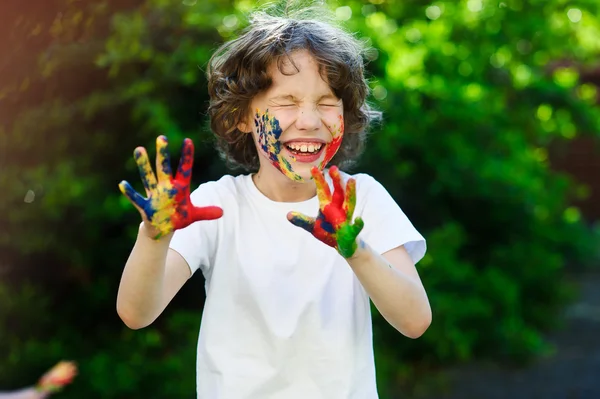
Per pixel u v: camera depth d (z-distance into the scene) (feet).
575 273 32.65
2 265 16.12
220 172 16.22
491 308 20.20
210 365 6.63
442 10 21.50
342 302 6.63
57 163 15.42
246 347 6.59
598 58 30.58
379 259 6.00
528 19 22.84
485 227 22.94
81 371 15.52
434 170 19.90
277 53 6.66
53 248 16.01
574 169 43.29
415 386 18.16
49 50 11.94
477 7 21.76
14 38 10.87
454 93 19.69
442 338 18.63
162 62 15.08
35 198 15.47
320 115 6.67
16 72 12.01
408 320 6.23
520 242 24.11
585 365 20.36
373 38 18.44
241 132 7.54
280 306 6.57
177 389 15.35
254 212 6.89
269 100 6.70
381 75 18.86
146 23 14.80
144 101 14.93
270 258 6.71
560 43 24.66
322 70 6.64
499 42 22.86
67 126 15.28
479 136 21.04
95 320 17.07
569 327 24.64
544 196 23.26
